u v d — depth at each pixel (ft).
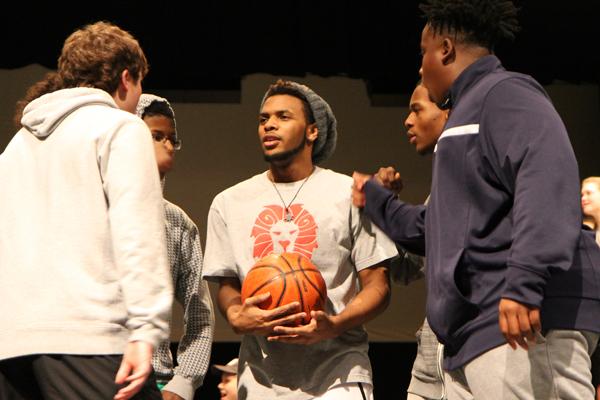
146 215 9.00
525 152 9.12
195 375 12.92
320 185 12.48
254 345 12.06
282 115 12.56
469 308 9.57
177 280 13.52
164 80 29.81
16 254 9.21
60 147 9.44
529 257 8.64
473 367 9.47
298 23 28.86
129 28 28.43
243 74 28.91
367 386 11.76
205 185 30.73
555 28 29.27
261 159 30.86
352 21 28.96
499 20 10.62
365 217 12.27
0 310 9.12
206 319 13.38
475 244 9.59
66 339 8.80
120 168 9.11
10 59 28.58
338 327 11.27
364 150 30.91
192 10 28.60
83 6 28.35
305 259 11.51
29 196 9.44
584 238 9.62
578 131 31.48
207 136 30.86
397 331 30.12
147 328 8.63
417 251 11.92
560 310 9.23
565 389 9.14
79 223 9.12
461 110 9.98
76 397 8.76
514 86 9.67
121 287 8.81
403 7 28.86
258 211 12.37
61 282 8.95
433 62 10.72
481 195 9.62
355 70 29.09
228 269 12.37
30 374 9.15
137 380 8.46
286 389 11.64
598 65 30.53
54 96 9.75
